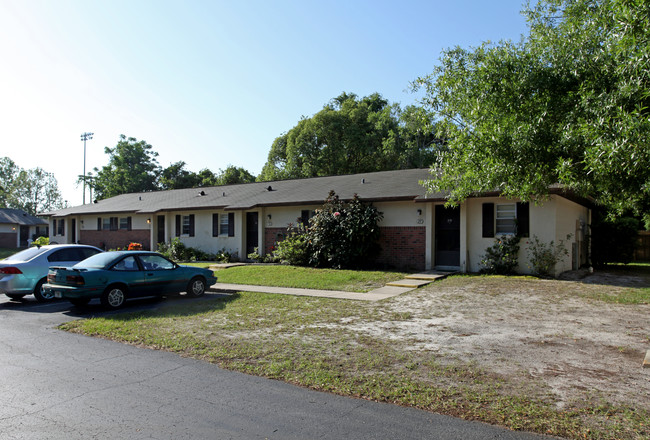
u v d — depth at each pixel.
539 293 11.62
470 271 16.45
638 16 5.47
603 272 17.23
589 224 19.89
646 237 23.59
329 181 23.59
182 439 3.94
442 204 17.45
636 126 4.95
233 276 15.99
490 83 7.06
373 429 4.12
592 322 8.38
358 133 41.09
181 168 57.88
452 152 8.34
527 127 6.50
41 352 6.89
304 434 4.03
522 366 5.84
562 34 7.09
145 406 4.70
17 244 51.69
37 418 4.39
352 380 5.40
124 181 52.94
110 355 6.70
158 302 11.65
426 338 7.36
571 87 6.71
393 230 17.88
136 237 27.70
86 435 4.01
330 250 17.86
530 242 15.39
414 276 14.83
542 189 7.13
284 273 16.38
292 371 5.78
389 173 22.45
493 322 8.48
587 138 5.60
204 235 24.48
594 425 4.12
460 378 5.42
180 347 7.00
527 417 4.31
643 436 3.89
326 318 9.02
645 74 5.42
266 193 23.81
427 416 4.41
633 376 5.43
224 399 4.90
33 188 79.12
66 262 12.55
